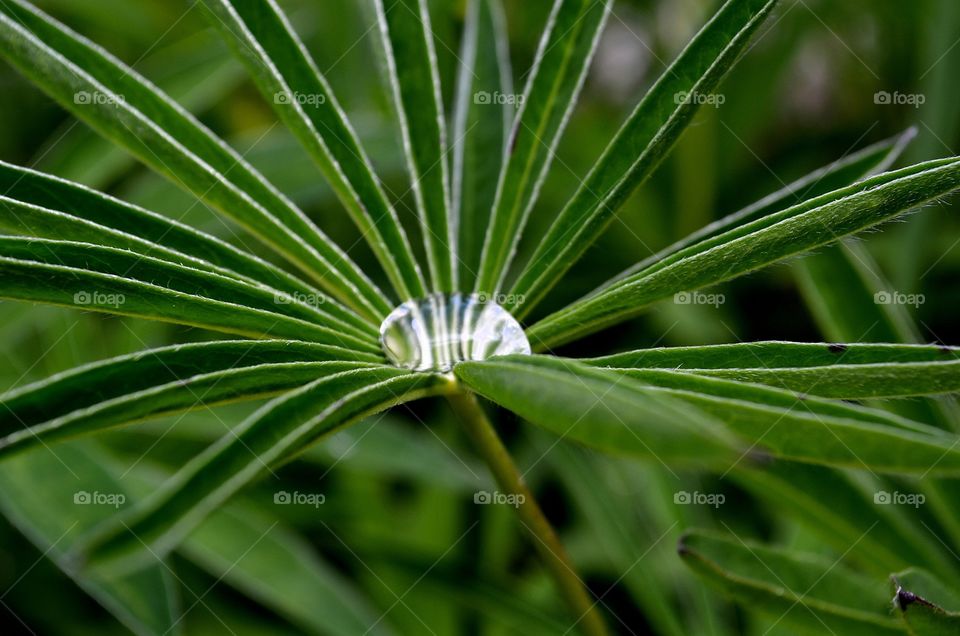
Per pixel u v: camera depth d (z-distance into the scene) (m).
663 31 0.39
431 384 0.24
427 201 0.25
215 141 0.25
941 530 0.27
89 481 0.28
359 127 0.32
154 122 0.25
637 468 0.29
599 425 0.21
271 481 0.29
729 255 0.23
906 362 0.23
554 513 0.32
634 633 0.29
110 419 0.22
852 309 0.27
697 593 0.28
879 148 0.26
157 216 0.24
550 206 0.35
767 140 0.40
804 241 0.23
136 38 0.36
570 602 0.25
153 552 0.22
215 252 0.24
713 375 0.23
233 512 0.29
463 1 0.32
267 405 0.22
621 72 0.40
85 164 0.30
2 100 0.34
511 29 0.36
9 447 0.22
